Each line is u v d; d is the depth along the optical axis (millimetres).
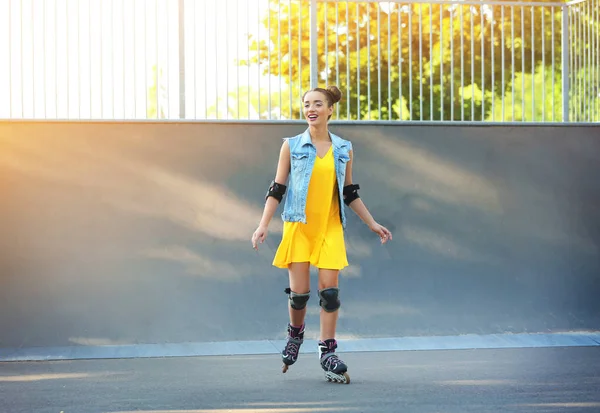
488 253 12617
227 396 8289
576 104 13562
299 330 9414
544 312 12750
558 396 8219
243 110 12430
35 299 11656
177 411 7625
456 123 12586
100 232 11773
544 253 12773
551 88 13477
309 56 12625
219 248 11992
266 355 11102
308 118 9234
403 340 12070
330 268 9117
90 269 11750
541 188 12805
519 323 12664
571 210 12875
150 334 11820
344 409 7652
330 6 12797
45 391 8664
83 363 10578
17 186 11664
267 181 12117
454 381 9047
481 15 13086
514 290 12680
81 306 11727
